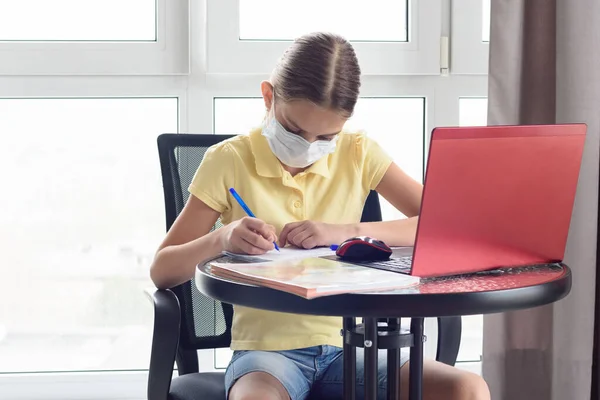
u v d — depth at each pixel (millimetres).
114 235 2248
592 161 1973
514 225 1048
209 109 2146
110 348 2281
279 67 1351
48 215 2225
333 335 1380
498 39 1998
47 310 2258
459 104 2215
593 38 1964
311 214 1481
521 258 1083
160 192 2236
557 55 1987
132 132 2201
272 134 1382
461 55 2176
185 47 2121
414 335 1075
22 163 2197
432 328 2244
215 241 1271
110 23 2139
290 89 1290
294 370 1311
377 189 1580
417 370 1080
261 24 2160
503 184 1003
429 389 1237
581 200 1974
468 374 1244
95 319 2271
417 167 2242
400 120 2230
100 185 2225
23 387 2195
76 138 2195
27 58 2082
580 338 1986
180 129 2150
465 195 978
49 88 2109
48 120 2184
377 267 1067
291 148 1369
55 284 2252
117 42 2107
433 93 2197
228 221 1491
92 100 2178
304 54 1298
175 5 2109
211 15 2094
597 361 2066
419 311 884
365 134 1591
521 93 2031
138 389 2215
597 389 2074
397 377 1092
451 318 1383
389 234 1355
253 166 1479
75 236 2240
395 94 2189
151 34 2148
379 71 2160
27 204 2215
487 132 958
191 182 1575
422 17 2168
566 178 1064
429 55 2176
